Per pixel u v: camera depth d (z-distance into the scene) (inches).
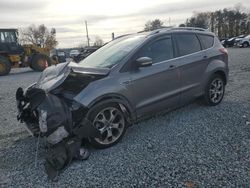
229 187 123.0
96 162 154.1
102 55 207.2
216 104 244.7
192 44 226.7
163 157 154.6
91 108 163.0
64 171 146.4
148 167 145.0
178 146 167.3
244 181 126.5
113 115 173.3
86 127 156.8
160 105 200.1
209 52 235.0
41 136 158.6
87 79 173.6
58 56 912.3
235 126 193.6
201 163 144.9
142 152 162.6
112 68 178.5
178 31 220.8
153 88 193.0
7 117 257.4
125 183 132.6
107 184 132.9
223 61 246.5
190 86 218.5
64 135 150.3
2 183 139.6
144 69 189.3
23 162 160.6
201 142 171.0
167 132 190.7
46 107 150.6
